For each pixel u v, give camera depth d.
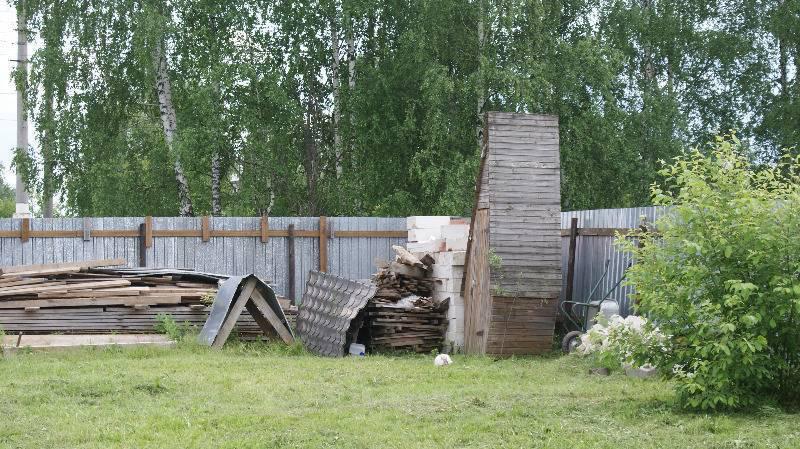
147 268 18.50
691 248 9.62
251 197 25.59
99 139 25.78
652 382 12.23
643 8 29.31
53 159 25.61
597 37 27.56
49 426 9.41
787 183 10.35
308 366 14.20
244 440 8.73
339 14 26.44
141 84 26.27
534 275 16.20
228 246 20.14
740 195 9.87
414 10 26.27
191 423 9.55
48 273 16.97
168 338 16.33
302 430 9.18
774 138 27.84
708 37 28.48
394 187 26.72
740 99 28.77
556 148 16.62
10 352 14.89
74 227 19.02
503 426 9.23
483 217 16.61
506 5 24.72
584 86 25.78
